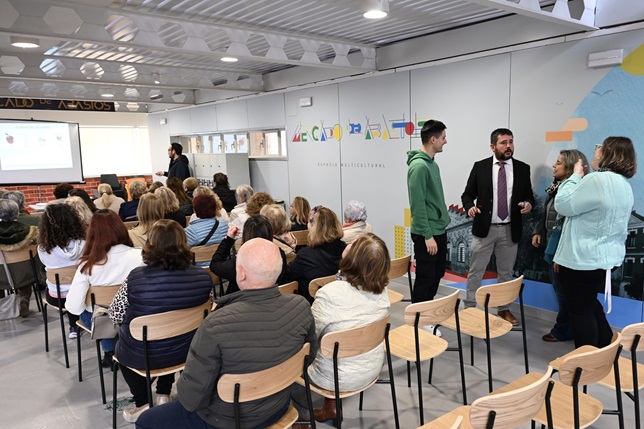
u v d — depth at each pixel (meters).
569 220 2.84
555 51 3.82
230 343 1.72
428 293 3.76
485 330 2.84
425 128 3.64
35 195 9.74
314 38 4.66
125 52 5.03
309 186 6.82
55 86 7.08
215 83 7.46
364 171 5.85
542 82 3.94
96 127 10.72
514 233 3.92
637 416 2.09
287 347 1.85
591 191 2.66
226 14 3.87
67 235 3.37
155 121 10.80
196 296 2.46
